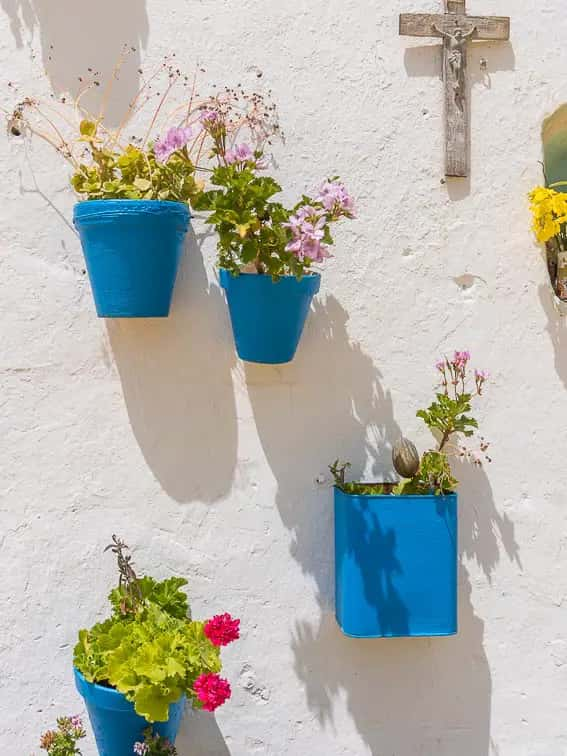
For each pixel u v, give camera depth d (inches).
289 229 74.1
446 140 84.6
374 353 84.8
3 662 79.8
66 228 81.3
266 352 77.1
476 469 85.9
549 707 86.1
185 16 82.4
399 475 83.0
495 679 85.7
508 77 86.5
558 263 86.6
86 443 81.4
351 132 84.4
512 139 86.6
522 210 86.7
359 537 76.9
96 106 81.4
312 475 83.8
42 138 80.8
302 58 83.8
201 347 82.7
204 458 82.6
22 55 80.7
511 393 86.4
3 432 80.4
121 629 72.3
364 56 84.7
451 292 85.8
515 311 86.6
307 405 83.8
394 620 76.9
